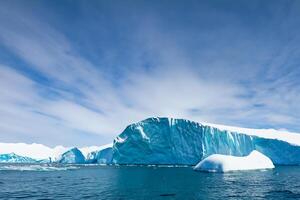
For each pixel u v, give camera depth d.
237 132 116.44
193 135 112.88
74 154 175.75
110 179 47.38
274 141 115.56
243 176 53.56
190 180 45.50
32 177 50.66
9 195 29.41
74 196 28.72
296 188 36.34
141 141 119.62
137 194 30.12
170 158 115.00
